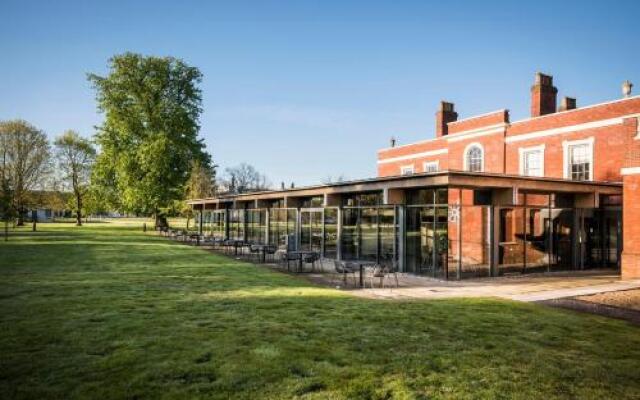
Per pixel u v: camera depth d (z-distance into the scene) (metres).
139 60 37.94
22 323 7.56
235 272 15.10
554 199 18.22
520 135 23.11
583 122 20.44
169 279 13.02
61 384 5.06
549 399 4.89
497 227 16.17
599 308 9.99
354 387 5.07
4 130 45.34
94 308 8.78
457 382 5.29
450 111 30.39
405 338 7.02
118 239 31.03
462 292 12.17
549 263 18.22
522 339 7.12
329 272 16.27
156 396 4.77
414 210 16.61
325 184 20.53
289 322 7.88
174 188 38.16
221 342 6.61
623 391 5.14
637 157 15.43
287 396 4.80
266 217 29.12
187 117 38.62
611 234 19.38
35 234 35.06
